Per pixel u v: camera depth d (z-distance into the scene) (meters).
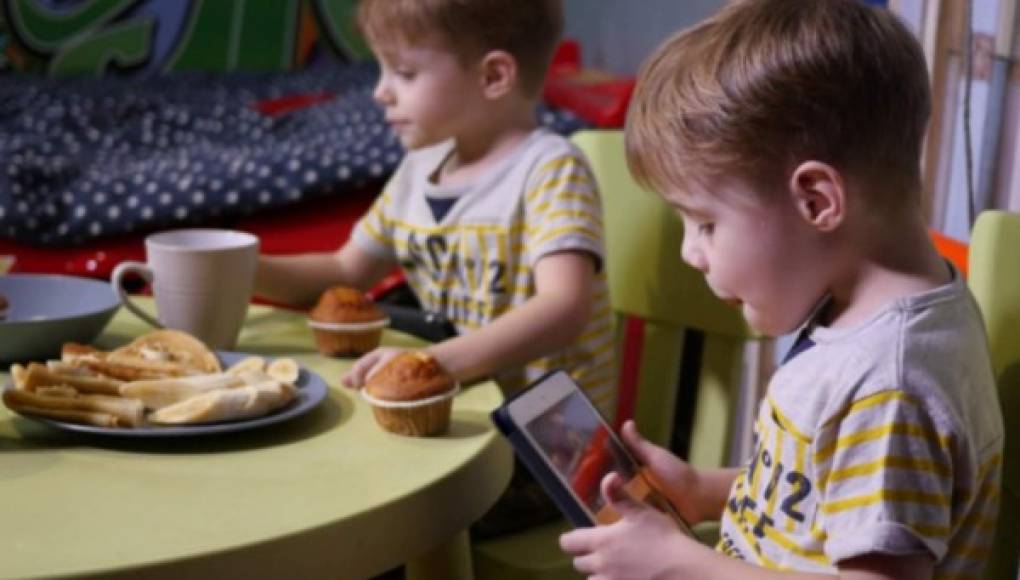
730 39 0.89
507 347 1.30
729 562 0.84
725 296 0.91
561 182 1.48
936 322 0.83
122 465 0.92
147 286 2.13
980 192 1.41
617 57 3.03
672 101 0.90
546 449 0.89
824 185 0.84
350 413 1.06
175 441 0.97
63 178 2.27
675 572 0.84
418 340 1.34
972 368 0.84
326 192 2.26
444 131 1.57
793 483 0.85
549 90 2.58
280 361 1.11
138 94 2.93
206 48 3.53
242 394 0.99
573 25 3.32
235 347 1.27
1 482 0.88
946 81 1.48
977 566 0.87
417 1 1.52
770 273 0.88
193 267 1.22
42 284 1.30
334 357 1.25
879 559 0.79
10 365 1.16
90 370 1.03
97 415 0.96
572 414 0.96
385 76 1.60
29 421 1.00
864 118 0.85
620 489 0.87
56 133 2.63
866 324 0.84
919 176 0.89
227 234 1.33
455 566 1.12
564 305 1.37
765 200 0.87
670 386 1.60
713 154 0.87
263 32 3.57
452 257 1.56
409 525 0.87
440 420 1.01
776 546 0.87
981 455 0.84
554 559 1.31
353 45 3.62
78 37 3.43
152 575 0.75
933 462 0.80
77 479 0.89
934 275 0.87
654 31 2.78
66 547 0.77
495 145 1.58
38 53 3.39
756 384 2.05
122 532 0.79
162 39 3.50
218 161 2.34
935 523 0.79
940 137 1.49
